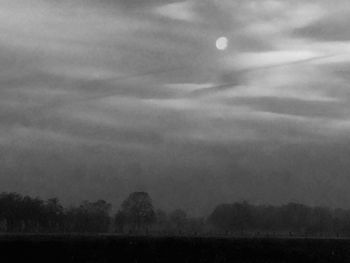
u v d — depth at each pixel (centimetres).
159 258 9056
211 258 9225
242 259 9319
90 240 10038
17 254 8744
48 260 8481
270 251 9956
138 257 8988
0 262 8225
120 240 10144
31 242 9500
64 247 9256
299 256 9731
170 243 10138
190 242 10312
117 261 8656
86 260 8650
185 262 8956
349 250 10431
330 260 9575
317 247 10544
